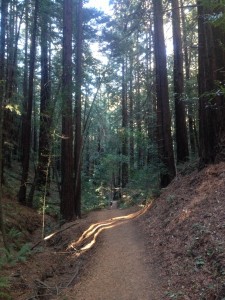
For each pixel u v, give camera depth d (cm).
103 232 1312
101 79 2644
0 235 1230
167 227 1020
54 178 3344
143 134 1764
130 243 1084
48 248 1329
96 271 877
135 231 1255
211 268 622
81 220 1652
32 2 1997
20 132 3152
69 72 1691
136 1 1750
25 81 2789
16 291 814
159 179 1652
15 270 934
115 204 2656
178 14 1731
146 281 734
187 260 721
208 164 1150
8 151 2477
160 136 1656
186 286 630
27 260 1054
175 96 1686
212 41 1000
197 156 1552
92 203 3020
